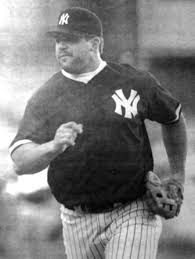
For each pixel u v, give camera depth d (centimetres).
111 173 1127
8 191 1584
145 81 1149
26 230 1570
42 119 1138
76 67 1139
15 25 1577
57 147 1047
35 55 1593
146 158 1148
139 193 1135
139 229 1118
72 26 1136
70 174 1134
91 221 1159
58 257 1553
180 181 1238
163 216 1134
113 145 1122
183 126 1214
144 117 1154
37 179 1591
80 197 1146
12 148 1129
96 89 1137
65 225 1200
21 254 1565
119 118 1123
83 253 1201
